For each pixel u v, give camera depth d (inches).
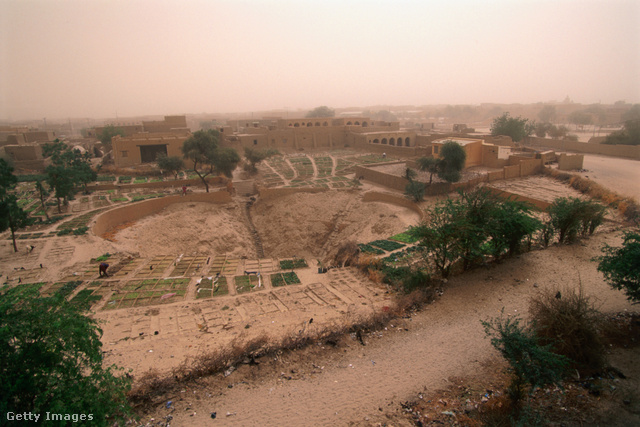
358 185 1988.2
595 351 462.6
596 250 846.5
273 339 567.2
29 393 330.3
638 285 542.3
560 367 415.8
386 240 1277.1
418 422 398.0
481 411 406.9
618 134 2615.7
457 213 788.0
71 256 1157.1
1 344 331.3
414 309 657.0
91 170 2058.3
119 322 746.2
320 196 1881.2
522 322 576.1
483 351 520.7
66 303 392.5
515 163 1903.3
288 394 454.9
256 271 1152.2
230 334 649.6
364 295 833.5
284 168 2512.3
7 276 1005.8
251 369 502.9
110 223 1518.2
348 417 414.3
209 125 6092.5
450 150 1611.7
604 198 1354.6
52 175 1535.4
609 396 412.2
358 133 3105.3
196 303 864.3
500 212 798.5
